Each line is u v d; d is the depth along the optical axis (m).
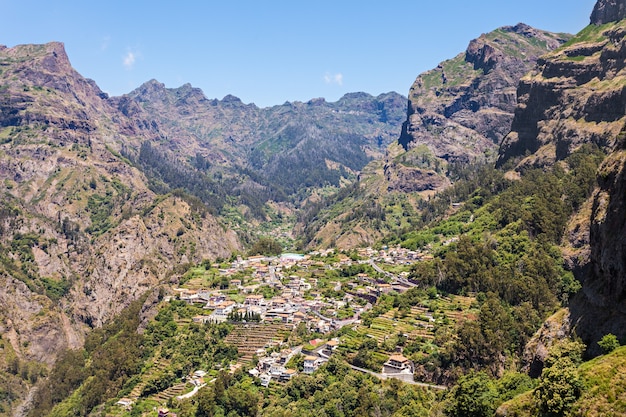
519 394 131.00
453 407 137.00
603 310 128.75
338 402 173.62
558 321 148.50
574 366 116.12
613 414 100.56
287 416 172.25
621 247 123.56
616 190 130.88
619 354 110.06
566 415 106.69
